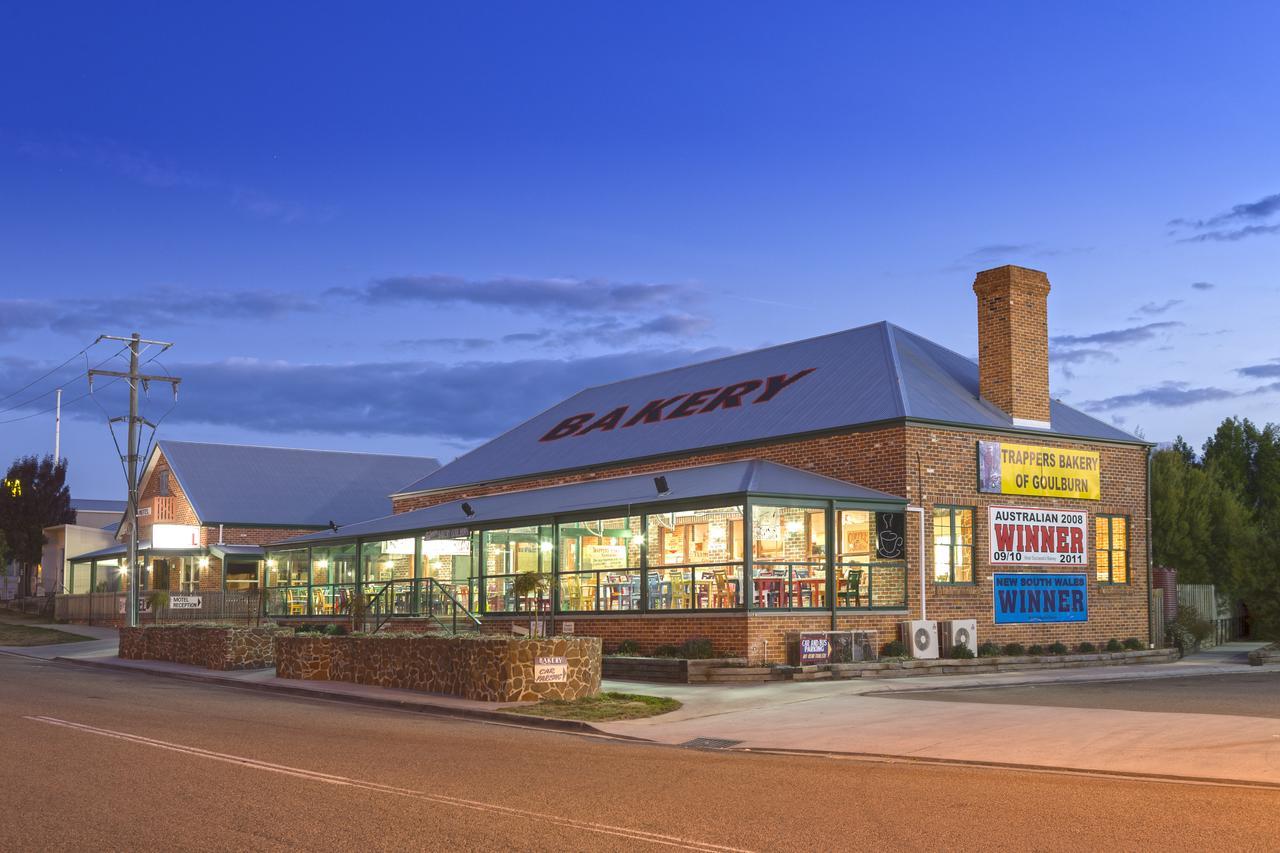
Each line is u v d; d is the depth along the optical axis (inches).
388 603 1444.4
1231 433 2337.6
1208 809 415.5
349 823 382.9
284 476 2298.2
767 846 353.4
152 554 2062.0
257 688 984.9
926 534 1128.2
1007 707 744.3
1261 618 1332.4
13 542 2603.3
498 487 1600.6
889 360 1261.1
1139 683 963.3
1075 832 375.2
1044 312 1253.7
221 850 344.5
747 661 994.7
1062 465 1230.3
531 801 428.5
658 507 1115.9
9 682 991.0
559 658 816.3
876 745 606.5
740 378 1478.8
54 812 399.5
